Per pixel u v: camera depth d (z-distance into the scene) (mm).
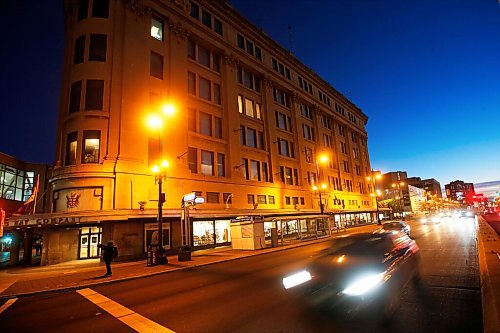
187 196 20141
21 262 24672
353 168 58750
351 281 6586
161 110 25688
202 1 32125
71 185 21359
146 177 23172
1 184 33812
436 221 56906
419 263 10602
